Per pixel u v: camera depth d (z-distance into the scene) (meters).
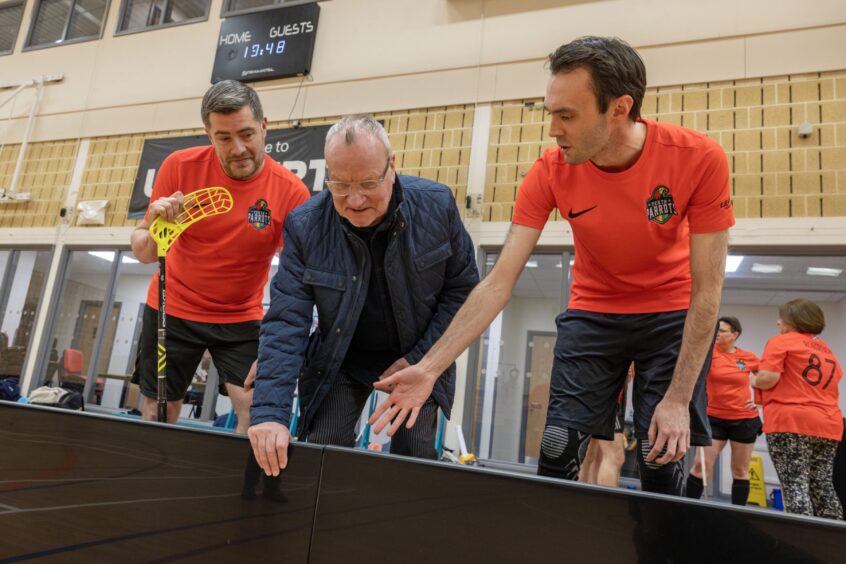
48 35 7.31
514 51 5.08
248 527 0.91
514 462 4.55
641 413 1.37
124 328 6.41
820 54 4.20
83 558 0.99
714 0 4.54
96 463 1.01
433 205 1.45
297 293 1.37
